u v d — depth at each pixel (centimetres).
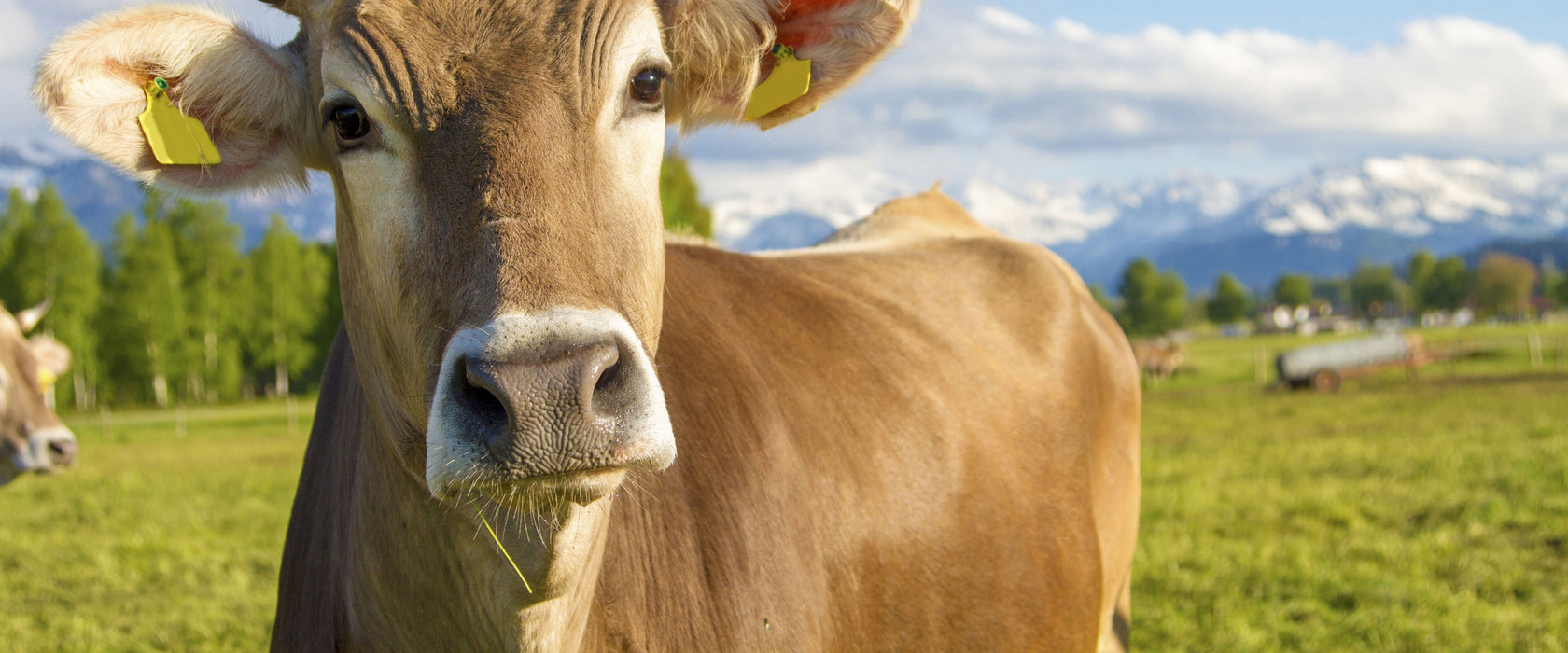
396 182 197
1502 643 575
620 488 242
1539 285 13462
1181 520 885
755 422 286
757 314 328
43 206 5506
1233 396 2717
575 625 224
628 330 180
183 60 227
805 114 280
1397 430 1566
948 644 325
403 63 195
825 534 289
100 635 619
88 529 993
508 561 211
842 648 286
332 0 219
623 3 210
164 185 239
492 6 198
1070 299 451
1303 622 618
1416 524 855
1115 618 466
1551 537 789
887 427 329
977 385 375
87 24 219
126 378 5750
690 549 257
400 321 198
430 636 227
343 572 249
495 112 189
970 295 416
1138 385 485
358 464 240
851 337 351
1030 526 365
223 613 656
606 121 202
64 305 5447
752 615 261
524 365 168
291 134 241
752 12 254
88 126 226
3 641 607
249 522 1015
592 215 190
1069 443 402
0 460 837
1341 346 3002
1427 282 12988
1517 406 1909
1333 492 977
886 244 452
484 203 183
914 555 316
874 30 266
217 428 3206
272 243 6156
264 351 6075
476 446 171
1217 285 12331
